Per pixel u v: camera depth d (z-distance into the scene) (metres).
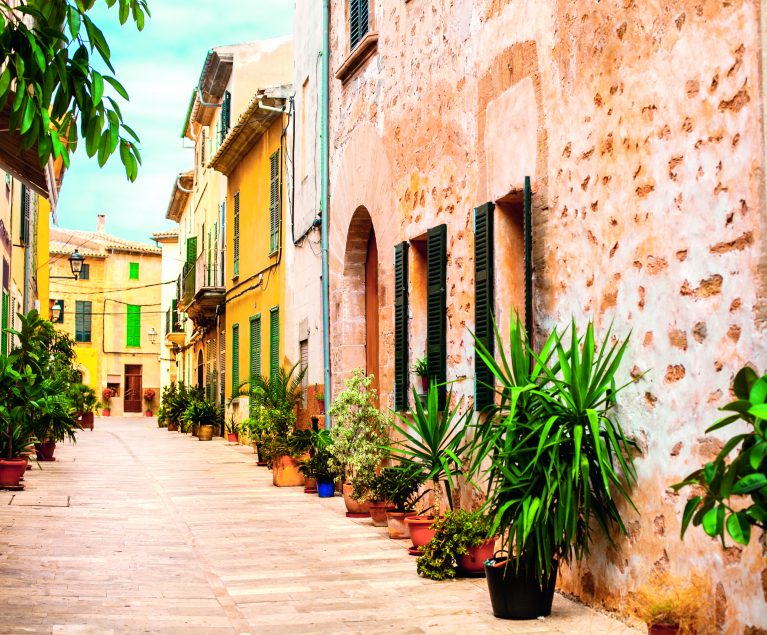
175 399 34.00
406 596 6.90
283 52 26.45
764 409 3.51
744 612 4.89
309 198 16.23
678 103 5.61
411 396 10.45
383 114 11.48
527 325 7.31
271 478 15.65
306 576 7.65
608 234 6.39
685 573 5.43
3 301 16.05
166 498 12.77
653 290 5.84
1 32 4.36
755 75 4.94
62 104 4.57
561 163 7.06
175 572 7.78
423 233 10.09
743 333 5.02
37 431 14.83
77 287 54.22
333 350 13.95
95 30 4.56
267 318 20.64
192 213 36.97
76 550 8.60
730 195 5.13
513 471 6.19
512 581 6.15
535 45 7.50
